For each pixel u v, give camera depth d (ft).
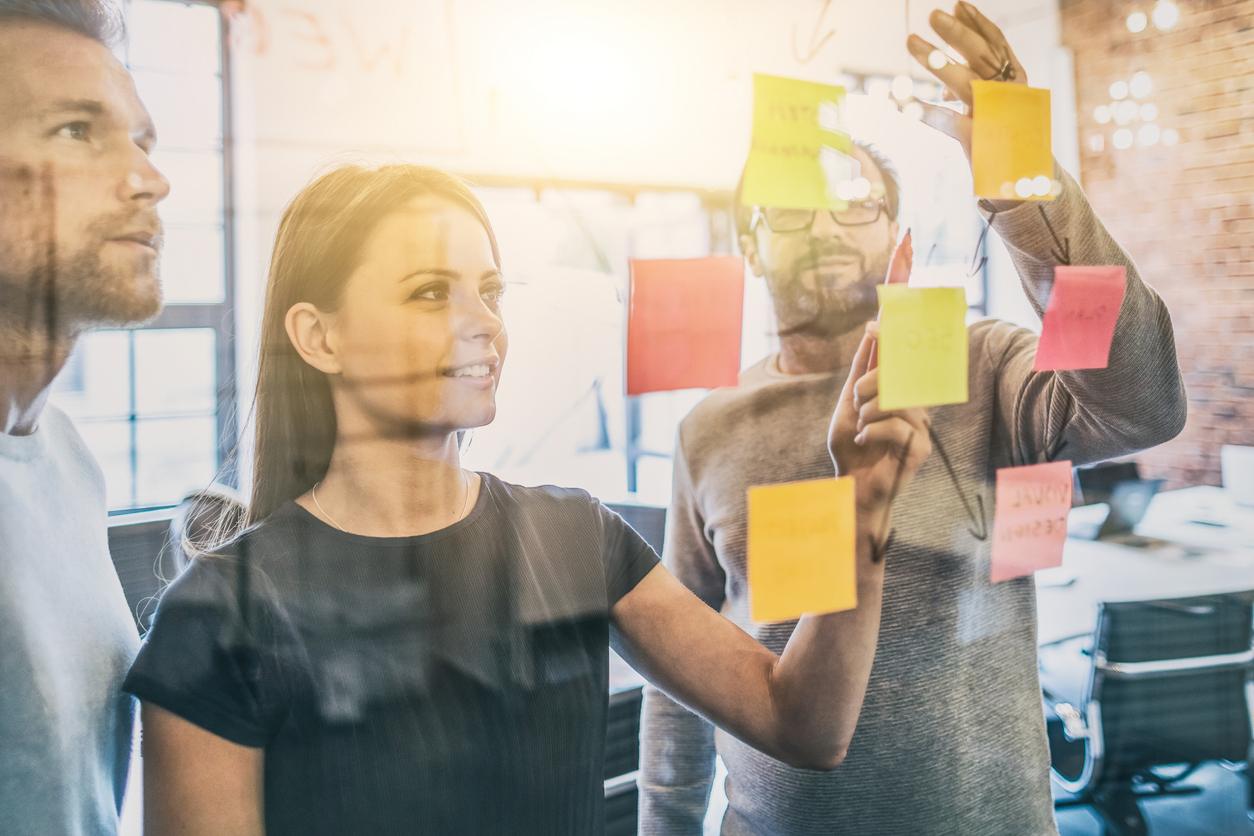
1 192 1.99
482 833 2.33
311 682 2.25
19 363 2.04
